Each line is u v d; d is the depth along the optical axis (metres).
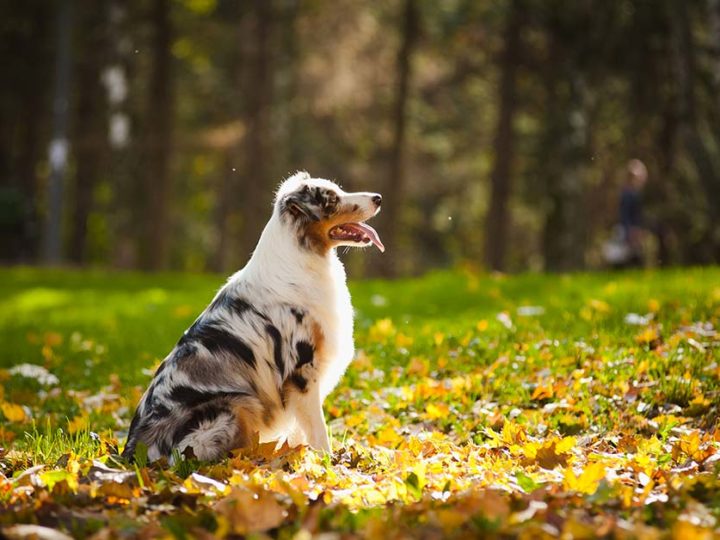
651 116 26.70
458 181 40.75
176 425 6.75
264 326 7.05
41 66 39.00
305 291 7.09
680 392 8.29
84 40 37.34
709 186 22.75
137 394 10.02
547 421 7.98
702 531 4.55
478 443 7.73
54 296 20.22
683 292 12.48
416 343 11.01
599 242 36.06
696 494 5.44
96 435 7.90
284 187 7.41
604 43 26.16
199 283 22.56
